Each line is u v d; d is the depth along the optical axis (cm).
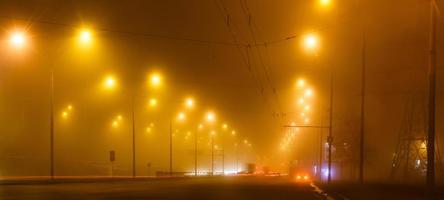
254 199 2777
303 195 3244
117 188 3719
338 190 3450
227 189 3756
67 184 4244
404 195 2861
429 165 2189
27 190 3312
